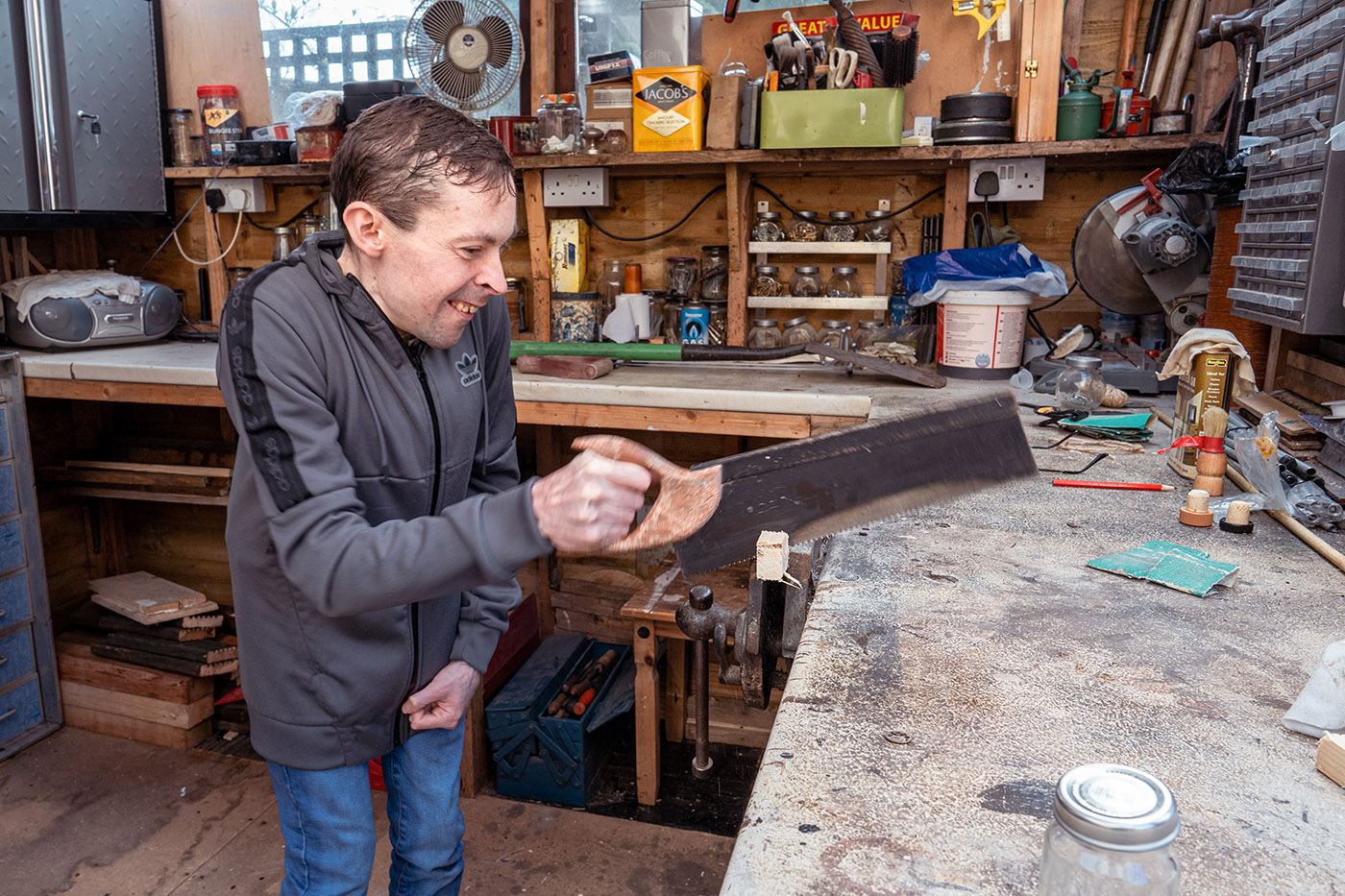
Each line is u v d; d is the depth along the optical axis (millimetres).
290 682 1166
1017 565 1152
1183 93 2455
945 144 2389
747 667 1290
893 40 2311
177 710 2639
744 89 2467
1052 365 2311
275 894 2068
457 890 1438
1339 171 1440
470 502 821
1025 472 956
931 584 1085
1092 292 2355
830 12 2564
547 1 2756
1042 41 2281
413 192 890
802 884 594
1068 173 2549
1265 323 1799
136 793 2451
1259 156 1790
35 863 2164
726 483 969
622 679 2627
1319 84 1517
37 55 2715
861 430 958
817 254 2750
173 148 3152
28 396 2590
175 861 2176
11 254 3000
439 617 1255
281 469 896
